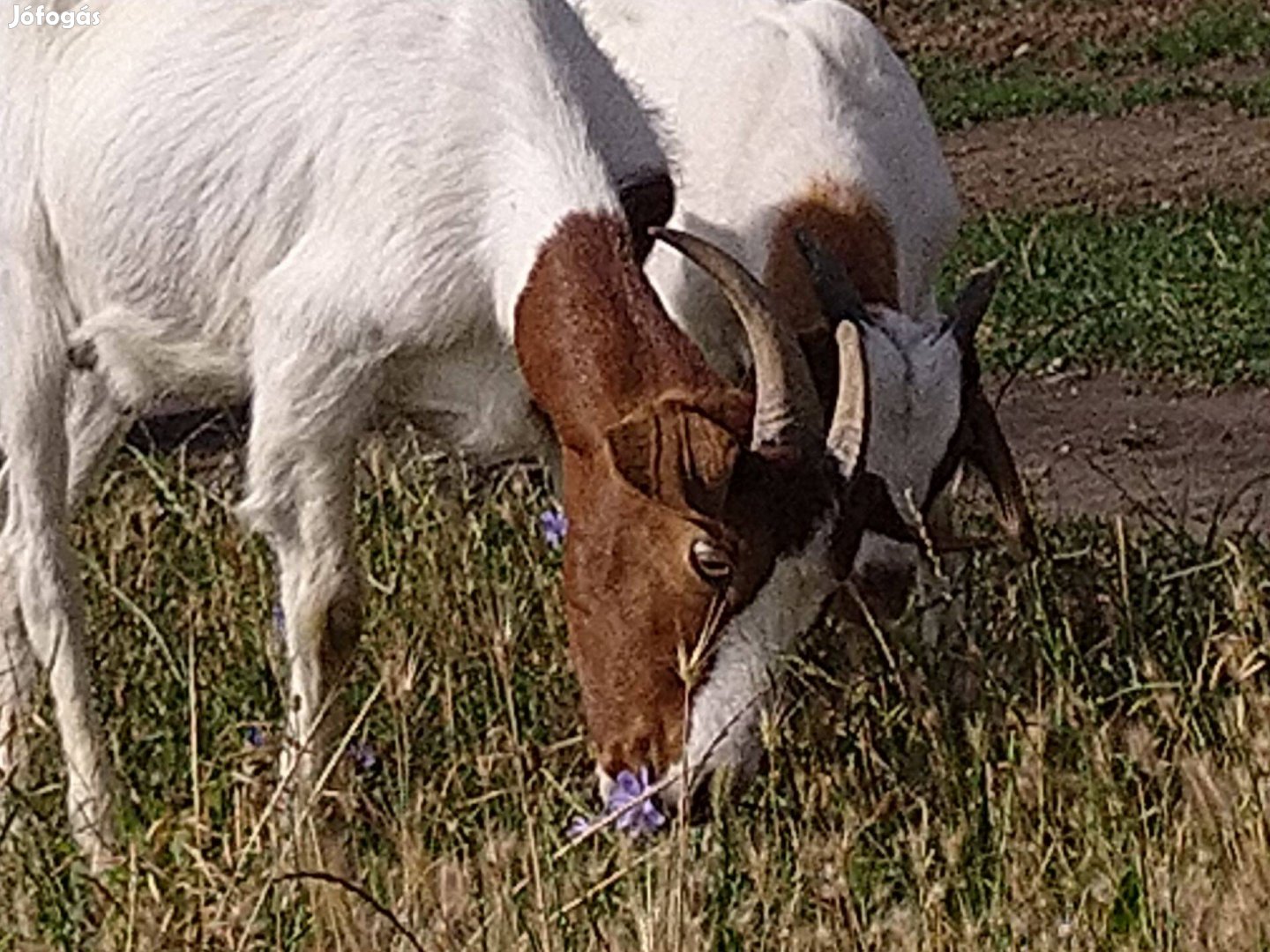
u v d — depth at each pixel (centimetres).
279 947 160
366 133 195
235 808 177
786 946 161
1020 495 209
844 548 179
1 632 212
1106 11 756
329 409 198
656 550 179
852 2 779
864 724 190
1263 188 528
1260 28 716
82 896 169
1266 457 325
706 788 177
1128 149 582
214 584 225
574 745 199
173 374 212
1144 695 202
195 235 202
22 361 210
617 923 161
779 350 179
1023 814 178
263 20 201
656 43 238
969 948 161
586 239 188
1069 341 379
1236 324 383
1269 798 170
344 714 201
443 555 223
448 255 193
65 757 206
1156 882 164
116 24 206
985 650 210
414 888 164
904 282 227
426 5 198
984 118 638
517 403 199
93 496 238
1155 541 238
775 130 227
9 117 208
